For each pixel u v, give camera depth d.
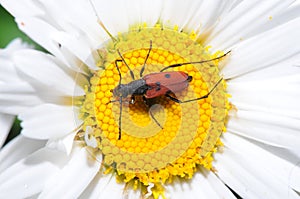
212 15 0.10
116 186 0.10
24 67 0.09
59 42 0.09
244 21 0.10
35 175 0.09
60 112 0.09
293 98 0.10
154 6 0.10
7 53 0.09
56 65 0.09
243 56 0.10
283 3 0.10
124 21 0.10
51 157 0.09
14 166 0.09
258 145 0.10
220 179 0.10
